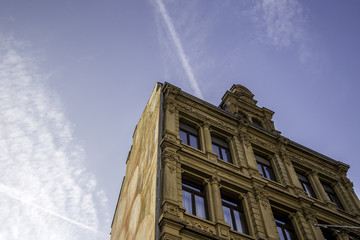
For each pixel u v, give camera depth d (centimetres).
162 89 2530
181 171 1938
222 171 2106
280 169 2552
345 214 2503
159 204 1667
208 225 1719
